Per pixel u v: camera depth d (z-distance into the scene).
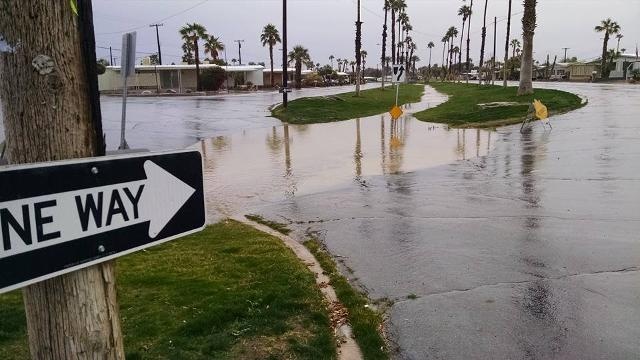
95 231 1.59
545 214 7.51
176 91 63.81
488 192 9.05
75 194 1.53
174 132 20.86
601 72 80.38
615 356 3.87
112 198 1.64
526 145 14.01
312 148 15.78
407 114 27.20
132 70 8.14
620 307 4.61
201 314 4.46
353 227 7.39
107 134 20.16
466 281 5.30
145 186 1.74
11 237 1.38
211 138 19.00
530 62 28.44
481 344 4.10
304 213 8.31
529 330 4.28
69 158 1.66
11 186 1.37
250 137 19.09
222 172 12.22
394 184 10.16
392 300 4.94
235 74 80.31
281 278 5.34
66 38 1.63
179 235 1.89
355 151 14.83
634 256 5.76
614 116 18.70
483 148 14.17
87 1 1.69
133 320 4.40
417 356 3.96
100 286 1.72
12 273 1.38
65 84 1.64
